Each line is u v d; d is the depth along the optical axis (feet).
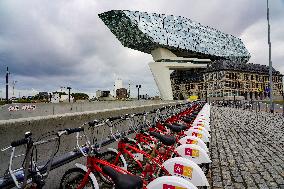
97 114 22.62
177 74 440.45
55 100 121.80
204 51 396.57
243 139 37.78
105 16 322.55
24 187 9.57
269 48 100.17
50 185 15.90
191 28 386.32
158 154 15.94
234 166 24.03
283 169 23.06
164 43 335.47
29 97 181.68
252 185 19.30
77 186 13.79
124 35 336.90
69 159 15.11
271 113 93.86
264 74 390.01
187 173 14.11
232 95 351.05
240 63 379.35
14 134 13.44
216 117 77.61
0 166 12.55
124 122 26.58
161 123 21.29
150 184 11.94
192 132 23.26
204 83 383.24
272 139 37.65
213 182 19.86
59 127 17.04
